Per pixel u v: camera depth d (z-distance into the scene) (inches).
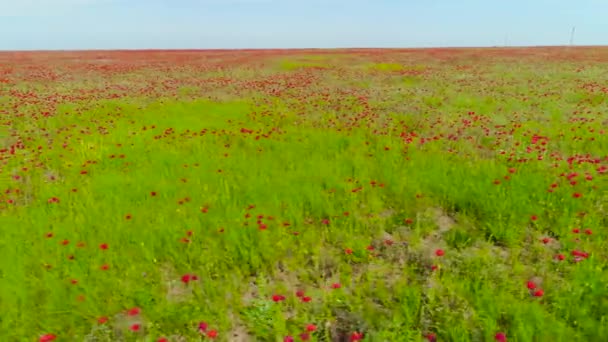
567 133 429.1
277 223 244.4
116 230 230.4
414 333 158.2
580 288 176.7
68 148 399.5
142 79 1023.6
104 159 367.6
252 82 956.0
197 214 252.4
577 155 337.7
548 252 214.4
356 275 206.5
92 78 1032.8
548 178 293.7
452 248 227.8
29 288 183.6
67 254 210.1
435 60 1549.0
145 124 517.3
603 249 211.3
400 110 593.0
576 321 158.4
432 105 636.7
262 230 228.8
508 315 163.3
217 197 279.3
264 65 1429.6
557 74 994.7
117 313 175.5
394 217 261.4
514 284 187.2
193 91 816.3
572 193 265.9
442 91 767.7
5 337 157.0
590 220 234.8
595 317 163.8
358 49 2664.9
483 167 324.2
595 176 294.7
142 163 355.6
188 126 505.7
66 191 290.2
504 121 505.7
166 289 188.2
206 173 325.1
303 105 643.5
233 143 421.4
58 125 513.3
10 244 216.5
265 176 316.5
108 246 207.6
